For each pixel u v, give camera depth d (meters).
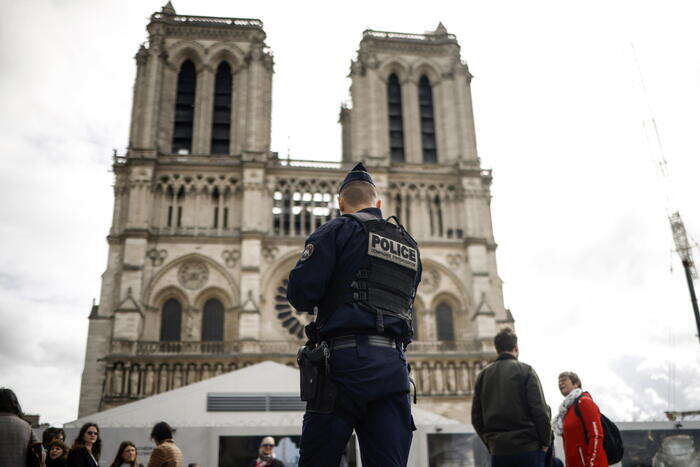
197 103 83.06
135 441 26.61
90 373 68.19
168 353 67.12
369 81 86.75
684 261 60.50
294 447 26.55
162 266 73.12
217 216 77.44
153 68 82.06
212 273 73.88
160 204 76.62
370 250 5.77
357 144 83.75
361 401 5.36
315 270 5.62
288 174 80.19
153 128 78.88
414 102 88.06
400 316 5.76
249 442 26.50
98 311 70.81
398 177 82.25
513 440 9.07
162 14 86.81
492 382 9.47
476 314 74.25
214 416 34.69
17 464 10.63
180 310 72.44
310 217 78.75
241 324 69.88
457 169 82.69
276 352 69.25
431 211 81.50
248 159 78.94
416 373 70.44
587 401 10.17
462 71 90.00
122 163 77.88
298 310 5.77
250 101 82.50
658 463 21.00
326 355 5.47
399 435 5.47
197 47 85.56
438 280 77.56
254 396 35.41
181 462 14.02
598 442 9.81
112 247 74.12
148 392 65.38
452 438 27.00
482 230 79.75
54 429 15.72
